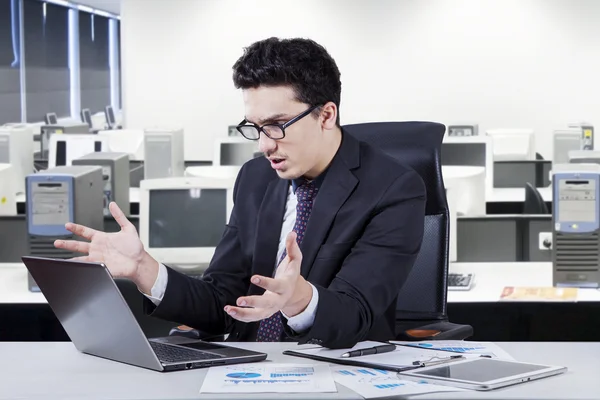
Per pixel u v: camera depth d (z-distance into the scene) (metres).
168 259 4.14
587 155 5.56
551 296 3.58
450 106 10.97
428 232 2.80
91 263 1.74
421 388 1.60
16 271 4.39
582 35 10.81
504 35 10.88
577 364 1.82
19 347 2.05
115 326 1.81
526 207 5.77
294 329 1.90
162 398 1.57
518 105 10.95
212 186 4.14
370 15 10.88
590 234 3.73
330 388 1.61
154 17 11.00
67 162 6.80
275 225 2.37
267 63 2.04
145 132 6.92
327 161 2.26
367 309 2.03
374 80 10.97
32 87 18.52
